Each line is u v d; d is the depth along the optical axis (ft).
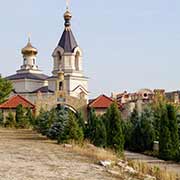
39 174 68.44
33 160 88.79
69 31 372.38
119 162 89.61
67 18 370.73
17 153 103.24
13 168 74.18
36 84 377.91
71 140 144.36
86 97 346.95
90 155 102.58
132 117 214.90
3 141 149.48
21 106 276.00
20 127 268.00
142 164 86.84
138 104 259.19
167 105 152.15
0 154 98.53
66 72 357.61
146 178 71.46
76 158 96.12
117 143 155.22
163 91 311.06
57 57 367.25
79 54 366.43
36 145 135.23
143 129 179.32
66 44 366.43
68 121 151.84
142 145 177.27
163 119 149.59
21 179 62.64
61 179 64.49
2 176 64.49
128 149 184.96
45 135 186.09
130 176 71.82
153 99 292.81
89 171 74.59
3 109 314.76
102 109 306.35
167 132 147.74
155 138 179.11
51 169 75.20
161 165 125.29
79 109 310.04
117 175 71.26
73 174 70.23
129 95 338.13
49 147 127.95
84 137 172.24
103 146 157.58
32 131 232.12
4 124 280.72
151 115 188.55
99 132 160.15
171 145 145.79
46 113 201.77
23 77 376.07
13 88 376.27
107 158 94.63
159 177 76.18
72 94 350.23
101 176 69.41
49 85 362.53
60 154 105.29
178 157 137.28
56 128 165.99
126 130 189.16
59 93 314.96
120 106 290.76
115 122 157.17
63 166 80.33
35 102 313.94
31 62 394.93
